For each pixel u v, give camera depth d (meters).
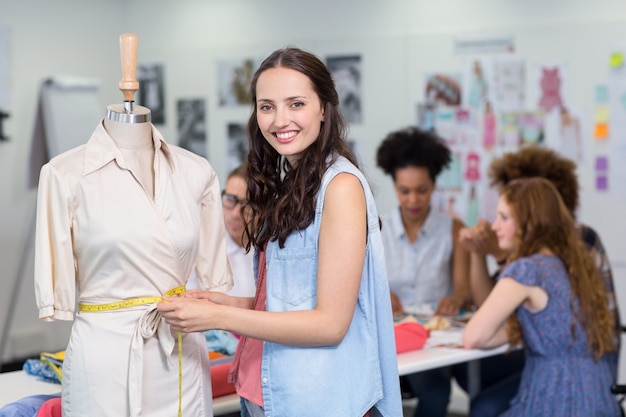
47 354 2.46
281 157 1.95
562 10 4.04
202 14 4.91
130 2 5.14
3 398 2.27
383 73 4.43
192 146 5.00
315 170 1.79
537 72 4.10
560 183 3.18
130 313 1.81
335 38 4.54
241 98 4.82
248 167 1.95
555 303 2.73
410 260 3.58
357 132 4.53
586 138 4.04
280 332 1.74
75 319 1.86
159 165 1.88
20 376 2.48
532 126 4.13
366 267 1.84
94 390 1.80
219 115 4.89
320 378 1.80
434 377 3.37
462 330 3.02
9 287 4.71
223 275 2.02
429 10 4.30
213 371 2.28
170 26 5.02
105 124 1.88
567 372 2.73
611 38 3.95
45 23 4.80
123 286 1.81
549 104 4.09
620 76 3.94
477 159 4.26
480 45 4.21
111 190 1.81
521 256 2.83
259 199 1.94
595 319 2.75
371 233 1.83
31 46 4.73
